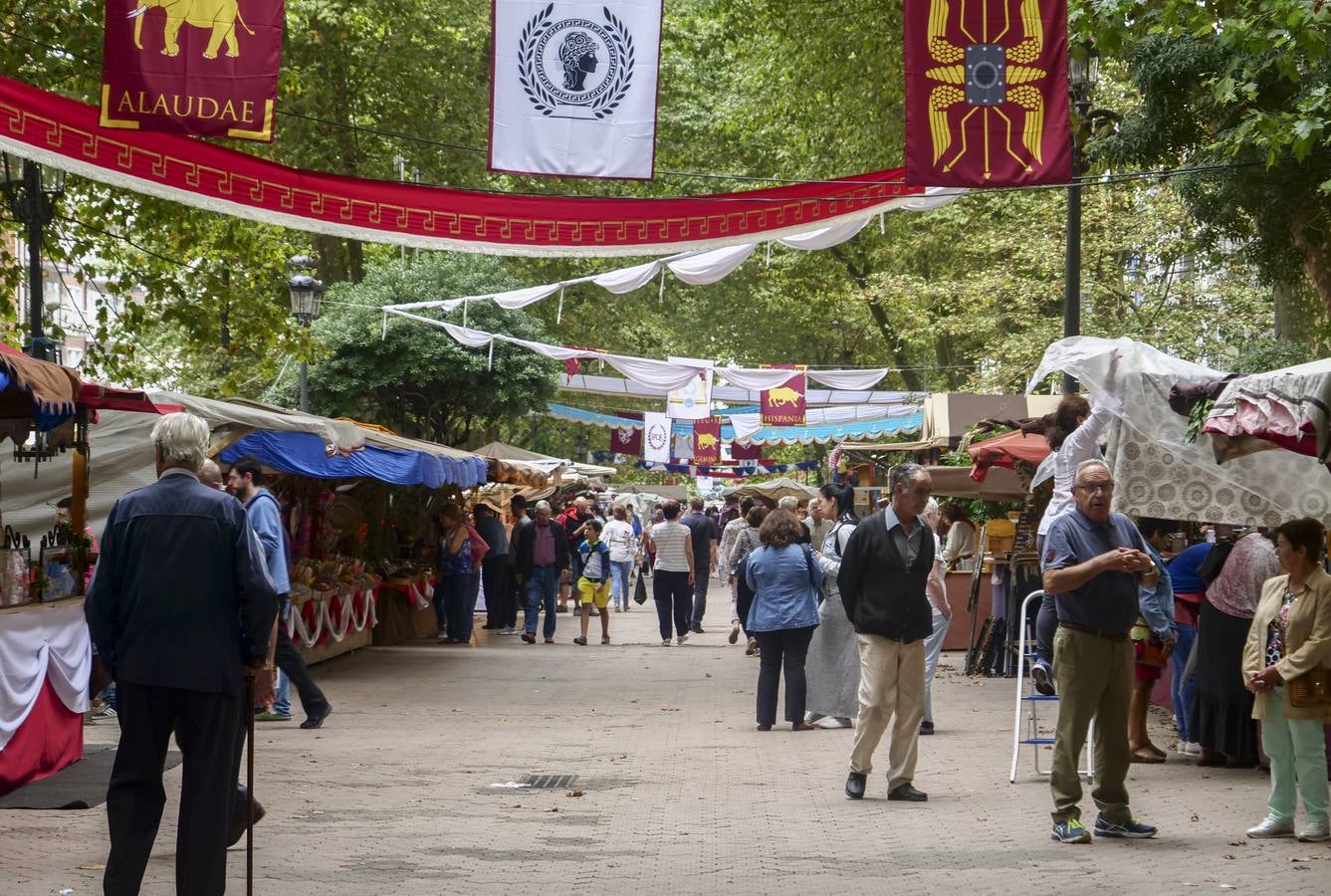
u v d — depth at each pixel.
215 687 6.41
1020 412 23.09
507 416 34.38
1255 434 8.82
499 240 13.06
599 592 25.27
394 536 26.52
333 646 20.92
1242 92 15.05
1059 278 30.52
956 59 11.27
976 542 21.92
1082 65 17.55
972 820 9.52
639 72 11.25
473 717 15.25
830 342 52.44
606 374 47.47
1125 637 8.77
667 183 41.50
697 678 19.39
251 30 10.86
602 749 12.91
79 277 23.91
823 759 12.34
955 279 35.66
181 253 23.78
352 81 35.44
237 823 7.70
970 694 17.05
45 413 10.14
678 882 7.63
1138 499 11.34
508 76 11.18
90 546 11.73
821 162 36.22
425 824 9.22
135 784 6.45
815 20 33.09
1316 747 8.70
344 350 32.00
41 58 20.56
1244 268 28.20
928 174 11.22
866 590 10.38
